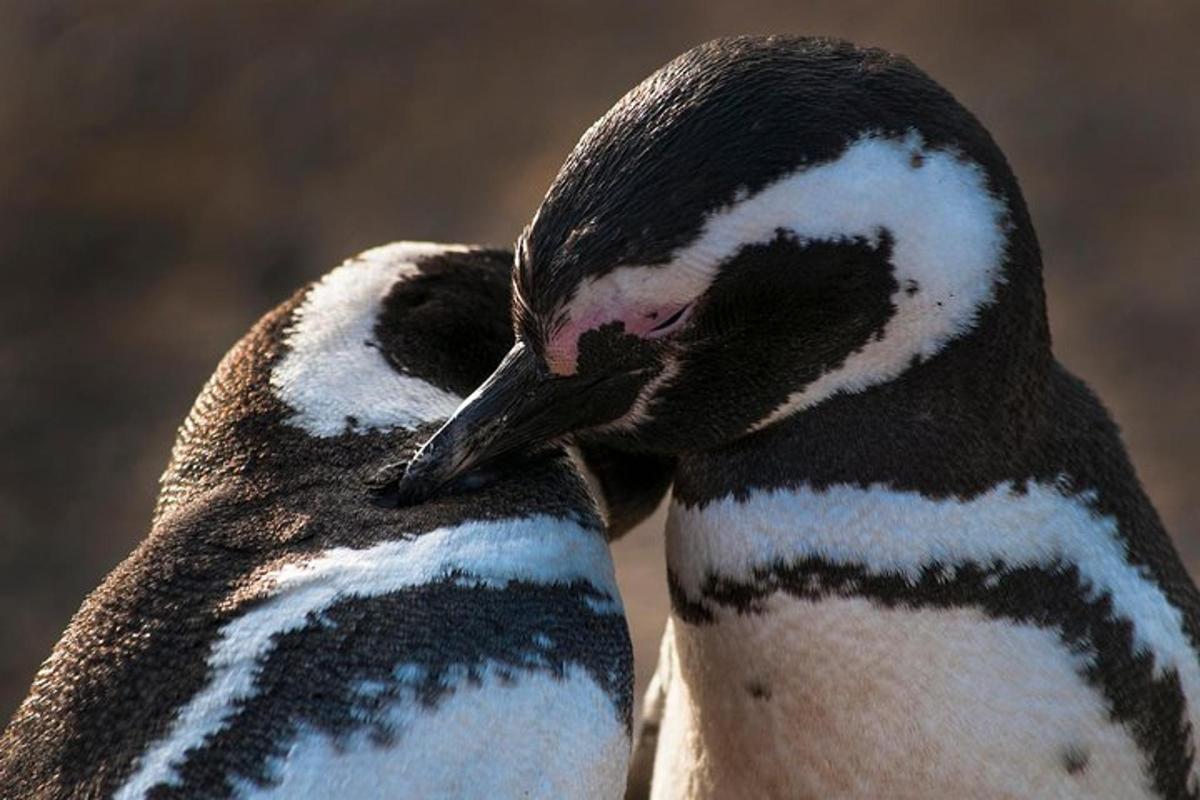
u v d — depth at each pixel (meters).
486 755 4.72
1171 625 5.58
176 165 15.89
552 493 5.31
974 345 5.21
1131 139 15.46
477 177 15.60
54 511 12.55
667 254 5.00
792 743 5.46
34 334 14.27
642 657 10.78
